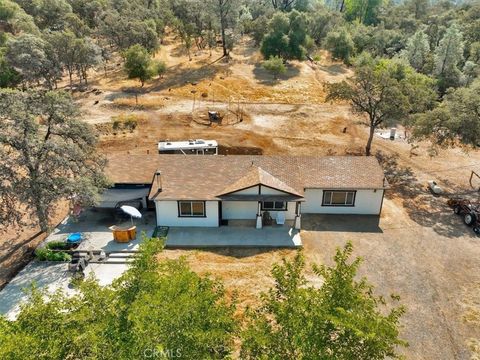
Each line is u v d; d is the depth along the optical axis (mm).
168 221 30875
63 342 12242
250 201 29953
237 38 92562
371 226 31609
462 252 28672
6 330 12141
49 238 28984
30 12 91875
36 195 25172
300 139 48344
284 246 28891
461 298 24359
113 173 31938
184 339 11914
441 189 37031
